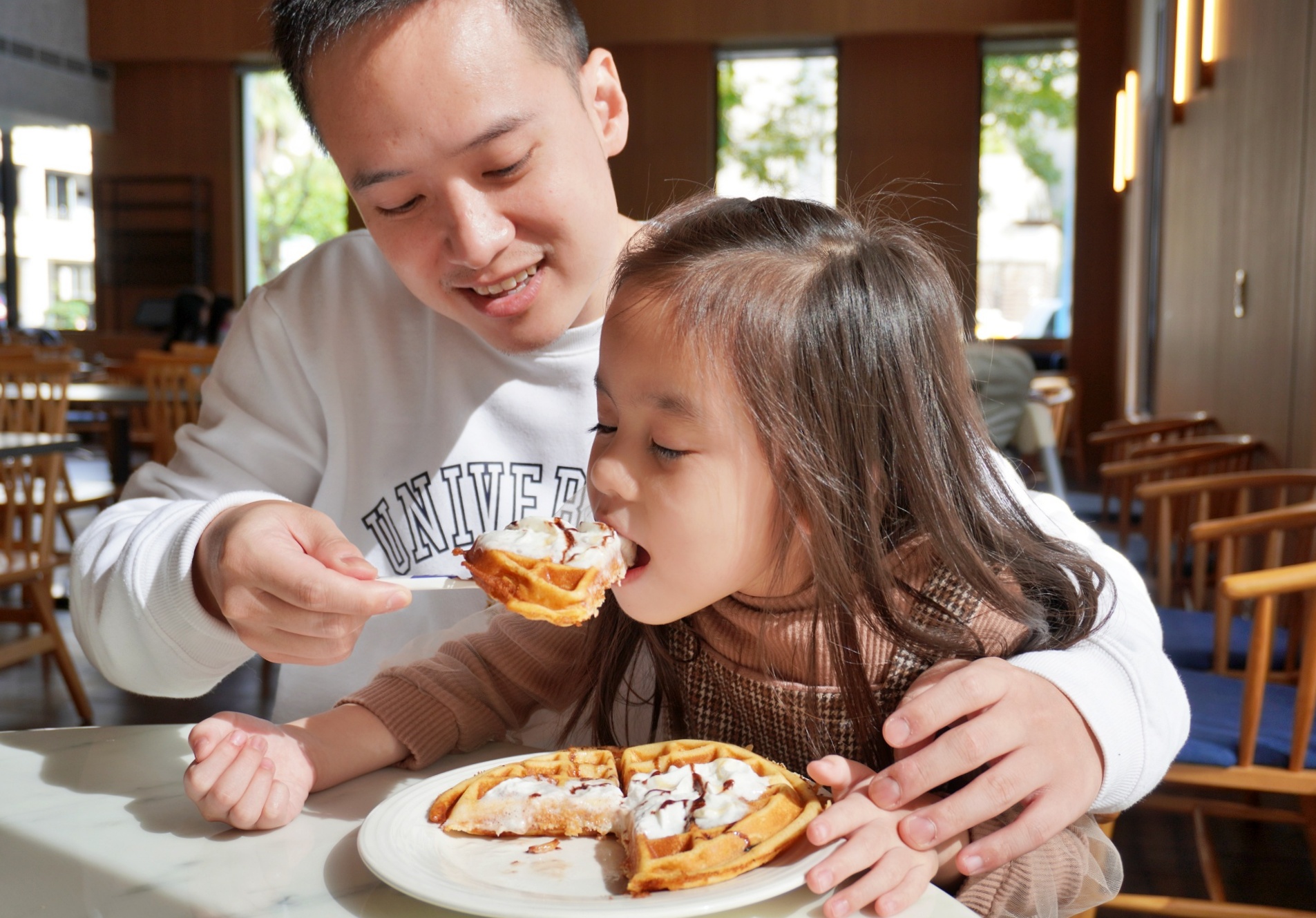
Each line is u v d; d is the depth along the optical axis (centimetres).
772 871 70
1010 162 1037
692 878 67
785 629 100
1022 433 494
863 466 92
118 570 103
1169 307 606
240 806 83
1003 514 101
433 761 100
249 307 151
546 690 111
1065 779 81
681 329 88
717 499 88
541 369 140
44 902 73
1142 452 386
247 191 1226
